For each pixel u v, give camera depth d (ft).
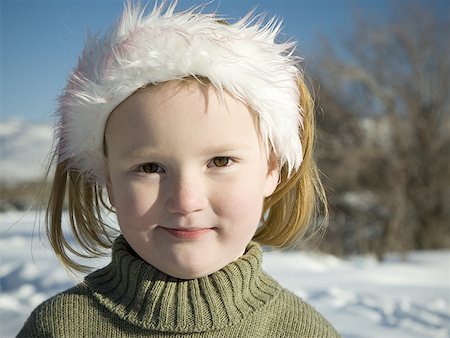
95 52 5.51
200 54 5.00
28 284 20.99
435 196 59.00
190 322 5.48
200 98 5.00
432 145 59.26
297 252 35.09
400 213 55.72
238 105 5.22
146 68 4.99
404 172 57.62
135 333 5.61
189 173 5.01
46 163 6.96
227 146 5.08
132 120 5.09
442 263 41.19
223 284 5.53
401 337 18.15
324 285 26.91
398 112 60.75
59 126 6.15
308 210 6.82
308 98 6.54
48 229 6.81
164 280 5.55
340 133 58.95
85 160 6.05
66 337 5.77
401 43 61.11
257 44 5.51
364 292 25.73
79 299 5.96
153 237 5.17
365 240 55.67
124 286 5.78
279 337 5.82
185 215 5.00
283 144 5.79
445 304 23.95
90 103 5.32
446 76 60.03
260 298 5.89
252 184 5.29
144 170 5.16
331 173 55.31
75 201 6.53
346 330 18.65
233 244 5.24
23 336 5.98
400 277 32.01
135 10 5.58
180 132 4.96
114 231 6.89
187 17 5.55
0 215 36.81
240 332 5.61
